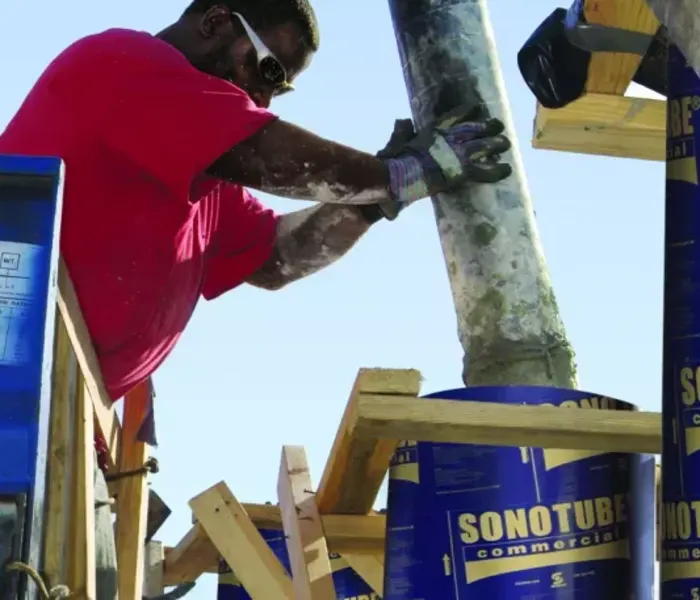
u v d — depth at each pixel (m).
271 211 3.95
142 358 3.12
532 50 3.20
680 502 2.55
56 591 2.27
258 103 3.36
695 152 2.74
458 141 3.19
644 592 2.79
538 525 2.76
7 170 2.41
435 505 2.79
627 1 2.97
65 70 2.99
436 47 3.56
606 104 3.28
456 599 2.73
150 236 3.00
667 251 2.71
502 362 3.30
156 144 2.92
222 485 3.30
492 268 3.36
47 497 2.48
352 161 3.06
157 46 3.02
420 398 2.52
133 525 3.43
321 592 2.90
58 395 2.57
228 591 3.77
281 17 3.34
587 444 2.61
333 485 3.11
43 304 2.33
